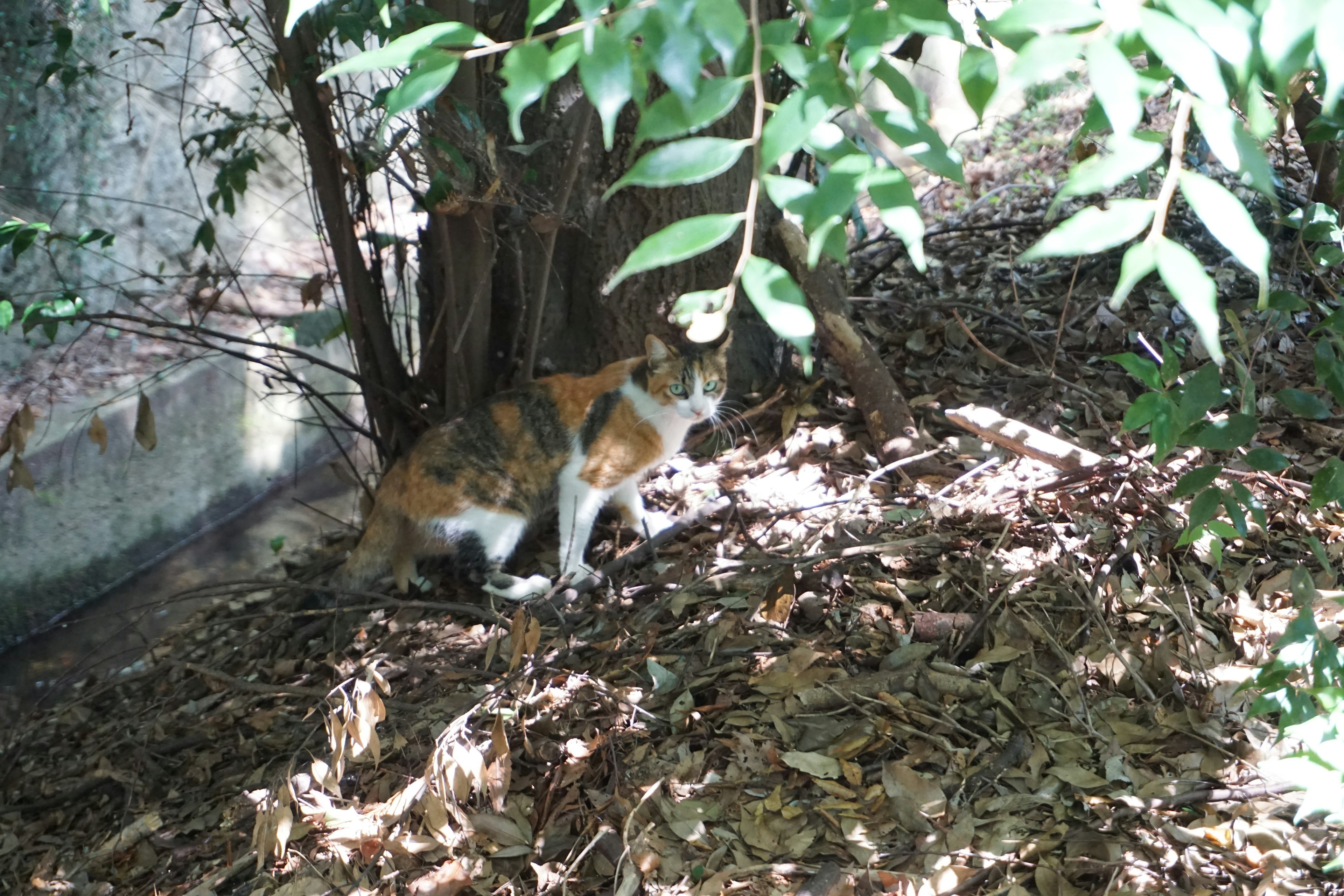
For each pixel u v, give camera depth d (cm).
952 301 452
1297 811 215
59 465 502
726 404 421
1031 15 84
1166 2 82
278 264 763
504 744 237
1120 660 263
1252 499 184
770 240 402
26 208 604
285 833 230
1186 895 201
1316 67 102
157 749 335
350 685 330
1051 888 209
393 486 375
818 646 288
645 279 398
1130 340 405
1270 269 407
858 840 228
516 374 401
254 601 454
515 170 365
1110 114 77
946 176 90
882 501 352
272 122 396
